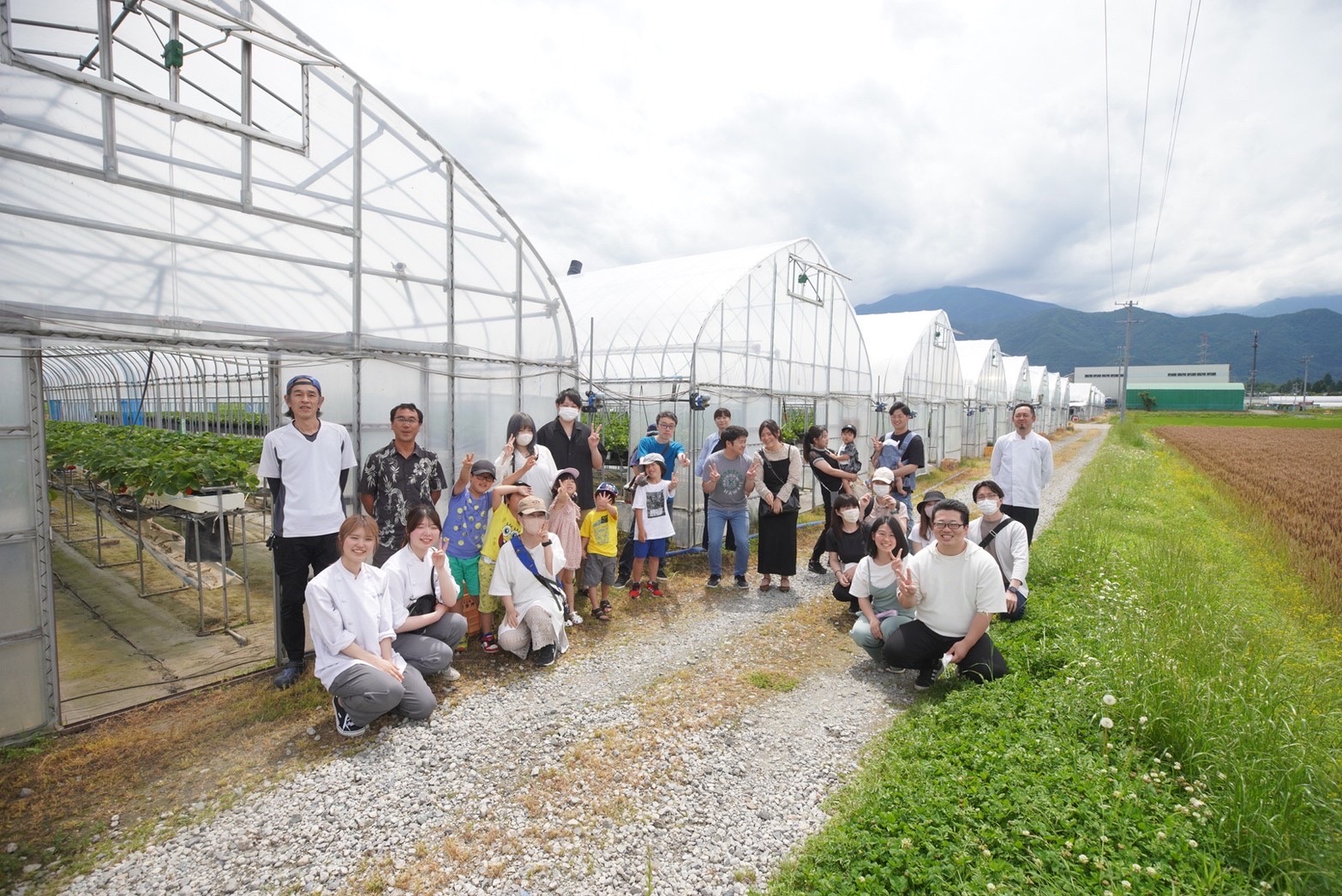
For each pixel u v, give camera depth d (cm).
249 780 428
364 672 472
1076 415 7656
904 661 565
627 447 1493
